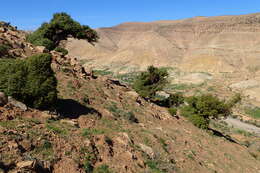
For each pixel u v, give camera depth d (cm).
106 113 1738
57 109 1405
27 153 859
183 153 1738
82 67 2795
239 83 10888
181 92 10131
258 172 2212
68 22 3597
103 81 2861
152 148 1506
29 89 1223
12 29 3406
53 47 3316
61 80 1972
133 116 1958
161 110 3164
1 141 827
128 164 1147
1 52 1875
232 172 1888
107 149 1166
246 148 3253
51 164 866
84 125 1369
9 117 1030
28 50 2402
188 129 2689
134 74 14975
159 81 3969
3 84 1198
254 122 6725
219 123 5641
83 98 1792
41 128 1059
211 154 2084
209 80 12200
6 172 711
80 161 974
